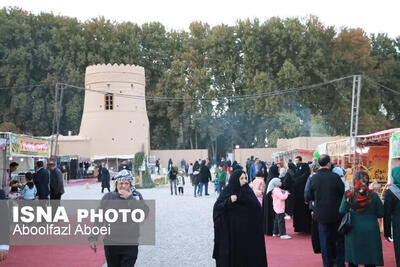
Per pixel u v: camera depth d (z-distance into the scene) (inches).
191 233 501.4
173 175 1039.0
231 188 274.5
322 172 322.0
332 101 2503.7
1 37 2647.6
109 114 2255.2
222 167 965.8
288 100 2336.4
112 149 2236.7
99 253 396.8
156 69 2792.8
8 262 364.2
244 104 2412.6
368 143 688.4
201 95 2421.3
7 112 2613.2
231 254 268.8
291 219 602.2
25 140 634.8
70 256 385.4
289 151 1417.3
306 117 2472.9
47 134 2645.2
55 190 565.3
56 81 2581.2
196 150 2442.2
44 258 378.0
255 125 2596.0
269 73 2413.9
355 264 285.0
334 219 310.2
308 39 2394.2
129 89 2287.2
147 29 2851.9
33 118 2581.2
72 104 2551.7
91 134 2255.2
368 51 2588.6
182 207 767.7
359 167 652.7
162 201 876.0
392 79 2726.4
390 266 331.9
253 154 2274.9
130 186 248.7
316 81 2456.9
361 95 2517.2
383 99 2684.5
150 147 2743.6
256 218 273.6
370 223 284.0
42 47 2642.7
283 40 2444.6
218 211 274.4
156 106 2598.4
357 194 283.3
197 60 2546.8
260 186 484.7
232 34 2511.1
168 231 515.8
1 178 565.3
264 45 2479.1
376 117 2455.7
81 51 2655.0
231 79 2495.1
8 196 545.3
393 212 286.7
